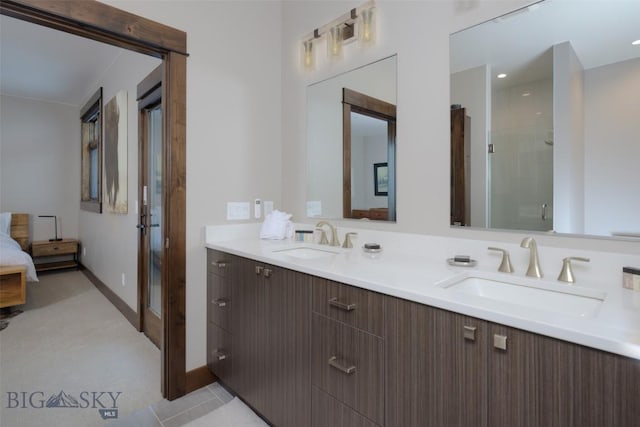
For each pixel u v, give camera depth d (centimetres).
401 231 177
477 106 150
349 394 125
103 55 349
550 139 132
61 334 285
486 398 90
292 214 243
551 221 131
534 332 81
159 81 242
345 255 173
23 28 296
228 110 218
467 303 93
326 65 216
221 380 204
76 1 157
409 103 172
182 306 197
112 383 209
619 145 117
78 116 548
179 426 169
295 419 149
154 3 184
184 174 197
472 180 151
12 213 492
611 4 120
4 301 324
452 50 156
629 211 115
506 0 141
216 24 212
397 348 109
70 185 547
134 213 304
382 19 183
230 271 188
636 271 107
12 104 498
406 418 107
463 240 153
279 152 249
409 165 173
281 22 249
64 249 510
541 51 133
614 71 119
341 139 207
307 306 142
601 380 72
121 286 340
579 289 111
